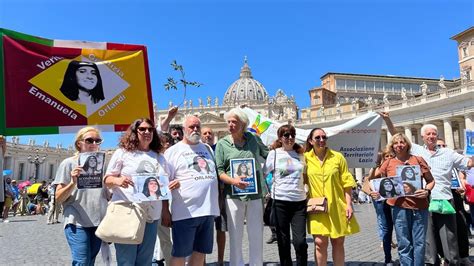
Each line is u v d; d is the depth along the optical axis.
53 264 7.06
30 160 63.75
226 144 5.34
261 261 5.19
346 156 8.18
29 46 5.66
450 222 5.97
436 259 6.16
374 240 9.91
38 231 12.95
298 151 5.66
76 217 4.20
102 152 4.23
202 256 4.59
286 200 5.37
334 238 5.27
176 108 6.52
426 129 6.22
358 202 34.94
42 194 24.50
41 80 5.63
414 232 5.11
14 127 5.43
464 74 50.78
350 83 90.75
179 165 4.57
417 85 94.25
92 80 5.92
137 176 4.01
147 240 4.05
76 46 5.96
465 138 6.94
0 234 12.03
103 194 4.35
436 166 6.06
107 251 4.57
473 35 55.03
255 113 9.95
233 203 5.18
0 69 5.48
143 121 4.27
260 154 5.73
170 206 4.74
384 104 56.03
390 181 5.19
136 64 6.25
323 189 5.31
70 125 5.70
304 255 5.18
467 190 7.95
